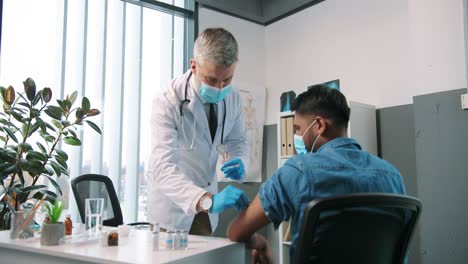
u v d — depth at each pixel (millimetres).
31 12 2613
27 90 2230
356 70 2947
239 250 1198
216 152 1682
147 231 1496
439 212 2152
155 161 1421
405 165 2570
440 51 2201
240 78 3527
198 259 1063
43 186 2277
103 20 2986
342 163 989
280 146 2928
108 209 2371
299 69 3416
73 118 2621
